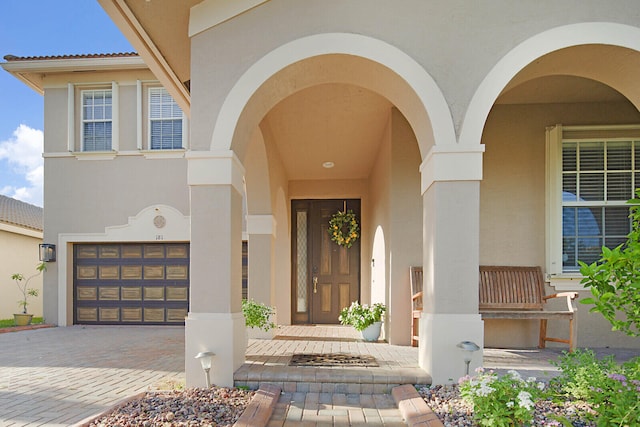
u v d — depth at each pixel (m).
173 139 9.37
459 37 3.95
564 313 4.87
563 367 3.33
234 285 4.08
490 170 5.94
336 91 5.46
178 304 9.23
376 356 4.76
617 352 5.34
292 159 7.66
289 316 8.23
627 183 5.75
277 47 4.04
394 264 5.78
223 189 4.00
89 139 9.50
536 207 5.87
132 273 9.37
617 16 3.85
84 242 9.36
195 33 4.13
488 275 5.73
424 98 3.92
